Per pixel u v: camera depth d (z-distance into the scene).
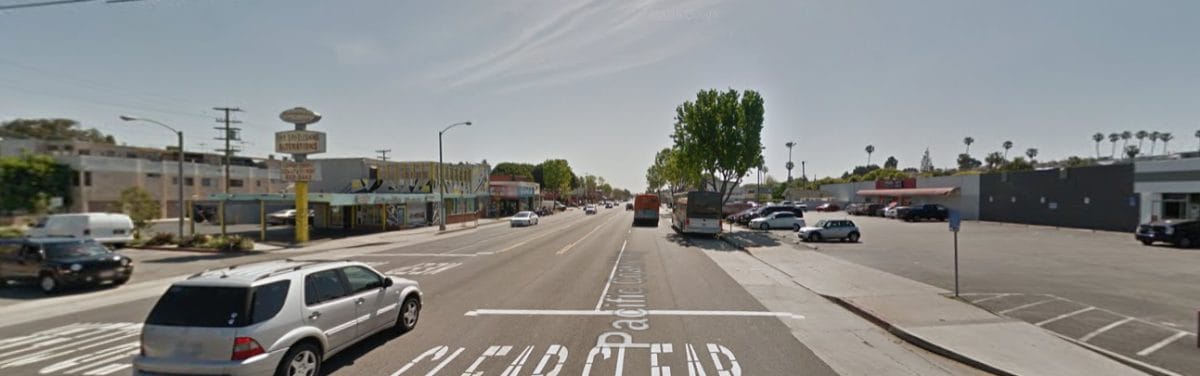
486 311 11.52
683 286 14.88
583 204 147.75
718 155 42.59
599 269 18.59
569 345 8.86
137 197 30.34
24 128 69.19
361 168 49.53
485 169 68.31
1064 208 40.34
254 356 6.25
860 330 10.00
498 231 41.91
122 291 15.07
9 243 15.18
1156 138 97.19
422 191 50.19
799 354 8.42
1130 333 9.65
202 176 63.50
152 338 6.32
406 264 20.53
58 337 9.79
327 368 7.66
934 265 19.20
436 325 10.25
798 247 26.70
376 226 43.91
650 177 136.38
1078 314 11.15
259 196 32.62
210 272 7.07
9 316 11.66
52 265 14.42
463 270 18.50
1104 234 33.53
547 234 38.03
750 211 50.72
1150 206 32.94
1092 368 7.62
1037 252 23.42
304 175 31.64
